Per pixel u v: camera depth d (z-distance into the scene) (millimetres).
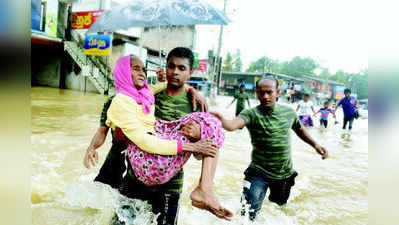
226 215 1741
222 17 3873
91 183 2885
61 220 2566
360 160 5992
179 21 3797
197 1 3932
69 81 20422
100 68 19672
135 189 2230
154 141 1834
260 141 2951
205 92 25188
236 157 5684
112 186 2811
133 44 19500
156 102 2463
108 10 4203
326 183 4398
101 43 17500
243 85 10383
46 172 3809
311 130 10656
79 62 19734
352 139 8961
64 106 10602
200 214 3049
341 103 11016
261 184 2947
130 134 1859
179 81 2365
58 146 5141
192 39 23984
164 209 2232
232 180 4289
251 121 2957
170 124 2072
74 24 18609
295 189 4086
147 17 3877
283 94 42938
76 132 6383
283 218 3119
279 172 2973
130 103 1926
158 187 2188
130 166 2252
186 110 2438
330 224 3041
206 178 1813
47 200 2965
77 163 4309
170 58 2375
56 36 19734
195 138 1924
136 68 2002
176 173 2084
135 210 2268
